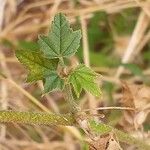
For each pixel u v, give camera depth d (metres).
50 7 0.54
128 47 0.51
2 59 0.51
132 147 0.42
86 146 0.42
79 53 0.49
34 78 0.28
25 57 0.28
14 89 0.49
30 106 0.47
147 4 0.52
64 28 0.28
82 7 0.53
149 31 0.52
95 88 0.28
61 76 0.27
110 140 0.29
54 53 0.27
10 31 0.53
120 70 0.50
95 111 0.44
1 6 0.52
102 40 0.52
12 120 0.29
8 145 0.49
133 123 0.40
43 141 0.49
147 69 0.52
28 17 0.54
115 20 0.53
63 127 0.46
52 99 0.50
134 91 0.40
